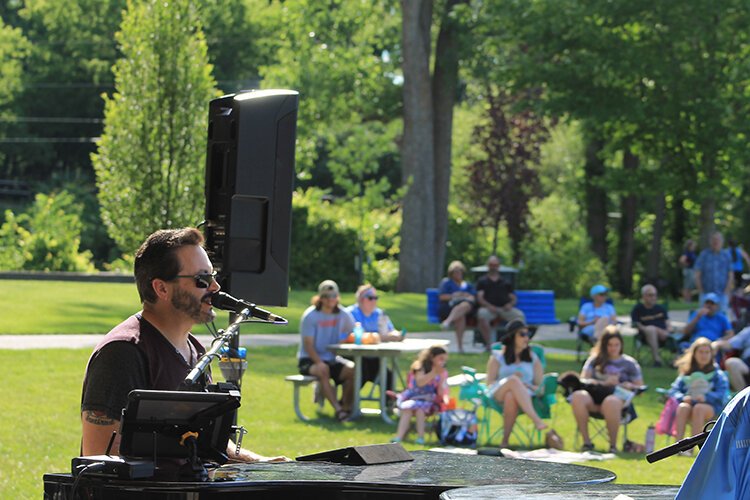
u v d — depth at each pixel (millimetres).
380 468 5859
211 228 8578
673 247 55750
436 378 14297
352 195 44469
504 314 23984
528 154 48656
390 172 70938
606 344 14617
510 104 48031
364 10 44812
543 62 30203
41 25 73188
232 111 8414
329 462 6152
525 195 48875
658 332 22969
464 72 42938
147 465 4887
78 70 71438
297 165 45562
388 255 45875
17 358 18641
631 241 53406
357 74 44031
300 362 15914
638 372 14633
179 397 4930
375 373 16469
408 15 40062
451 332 26844
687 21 28391
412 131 40375
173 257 5602
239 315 5594
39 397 15445
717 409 14344
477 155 53938
